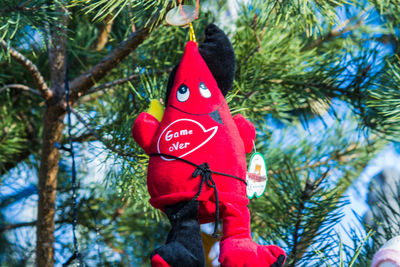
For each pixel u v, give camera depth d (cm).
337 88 157
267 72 159
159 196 106
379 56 156
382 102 144
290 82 159
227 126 107
